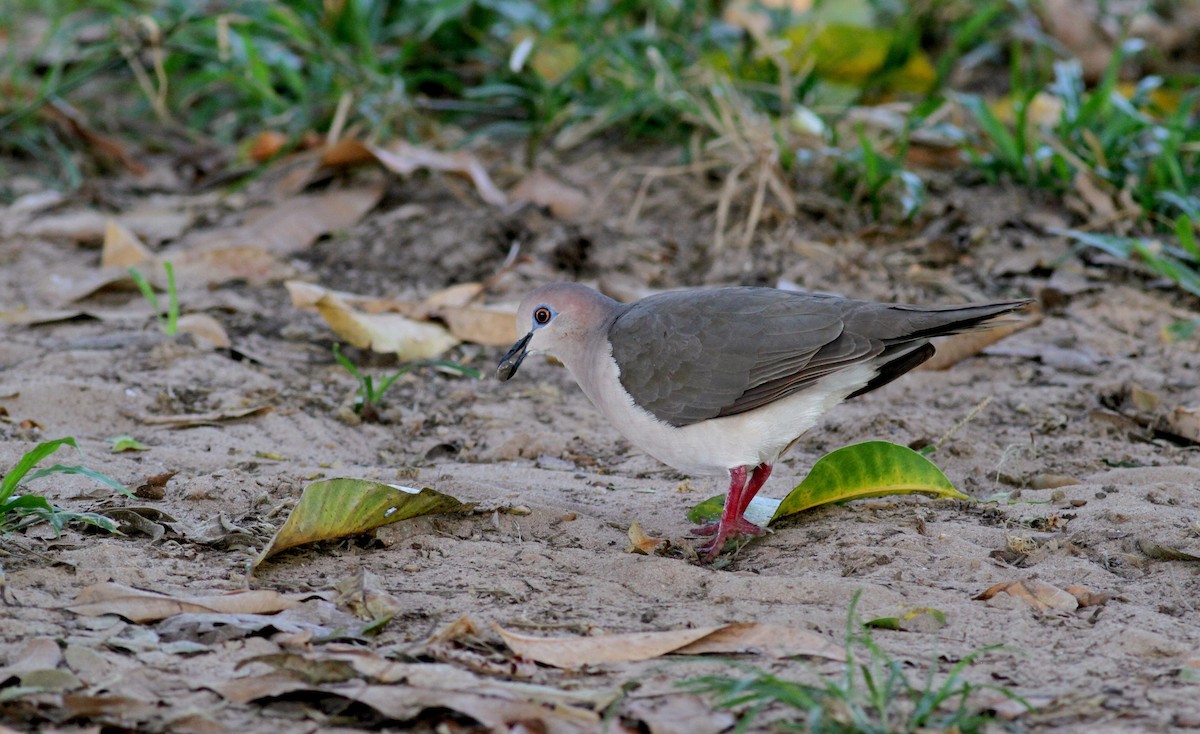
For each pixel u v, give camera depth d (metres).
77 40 20.08
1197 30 20.41
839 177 15.54
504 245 14.62
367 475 9.47
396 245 14.65
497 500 9.02
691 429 8.51
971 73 19.70
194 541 8.16
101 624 6.86
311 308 13.30
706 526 8.79
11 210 15.95
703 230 14.89
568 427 11.13
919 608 7.23
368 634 6.95
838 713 6.01
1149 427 10.95
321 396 11.52
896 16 18.39
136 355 12.05
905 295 13.51
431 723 6.05
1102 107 15.11
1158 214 14.52
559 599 7.50
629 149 16.67
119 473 9.32
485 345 12.86
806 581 7.61
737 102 15.73
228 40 17.81
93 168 17.41
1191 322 12.50
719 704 6.12
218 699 6.19
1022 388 11.73
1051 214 15.00
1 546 7.75
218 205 16.03
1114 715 6.10
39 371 11.58
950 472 9.90
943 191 15.61
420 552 8.16
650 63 16.97
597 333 9.04
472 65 18.55
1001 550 8.26
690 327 8.51
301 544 8.02
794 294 8.59
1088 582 7.73
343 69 17.17
